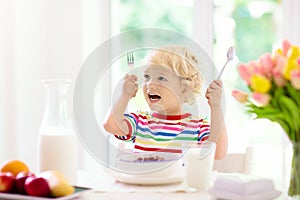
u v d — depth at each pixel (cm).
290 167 129
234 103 271
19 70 244
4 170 141
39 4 246
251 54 271
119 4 267
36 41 246
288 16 257
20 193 130
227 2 268
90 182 152
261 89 121
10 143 246
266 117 128
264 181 129
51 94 148
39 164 148
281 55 130
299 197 127
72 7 245
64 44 246
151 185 147
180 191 141
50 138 146
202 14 259
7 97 244
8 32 242
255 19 271
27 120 247
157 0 269
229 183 128
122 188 144
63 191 127
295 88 120
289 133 128
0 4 240
